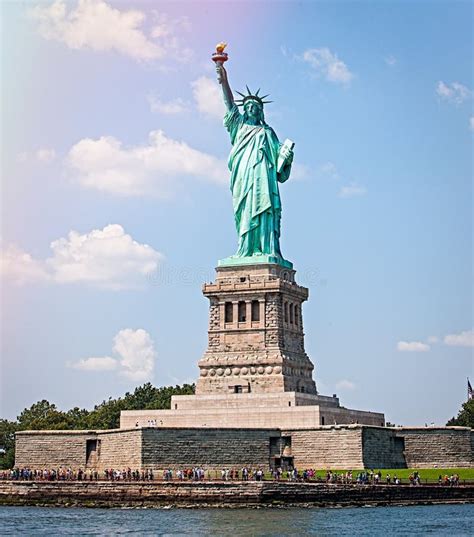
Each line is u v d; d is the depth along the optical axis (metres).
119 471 193.00
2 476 198.38
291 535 142.50
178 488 181.00
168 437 194.88
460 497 189.00
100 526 154.25
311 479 186.25
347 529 149.12
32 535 144.88
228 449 198.50
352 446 197.50
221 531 147.00
